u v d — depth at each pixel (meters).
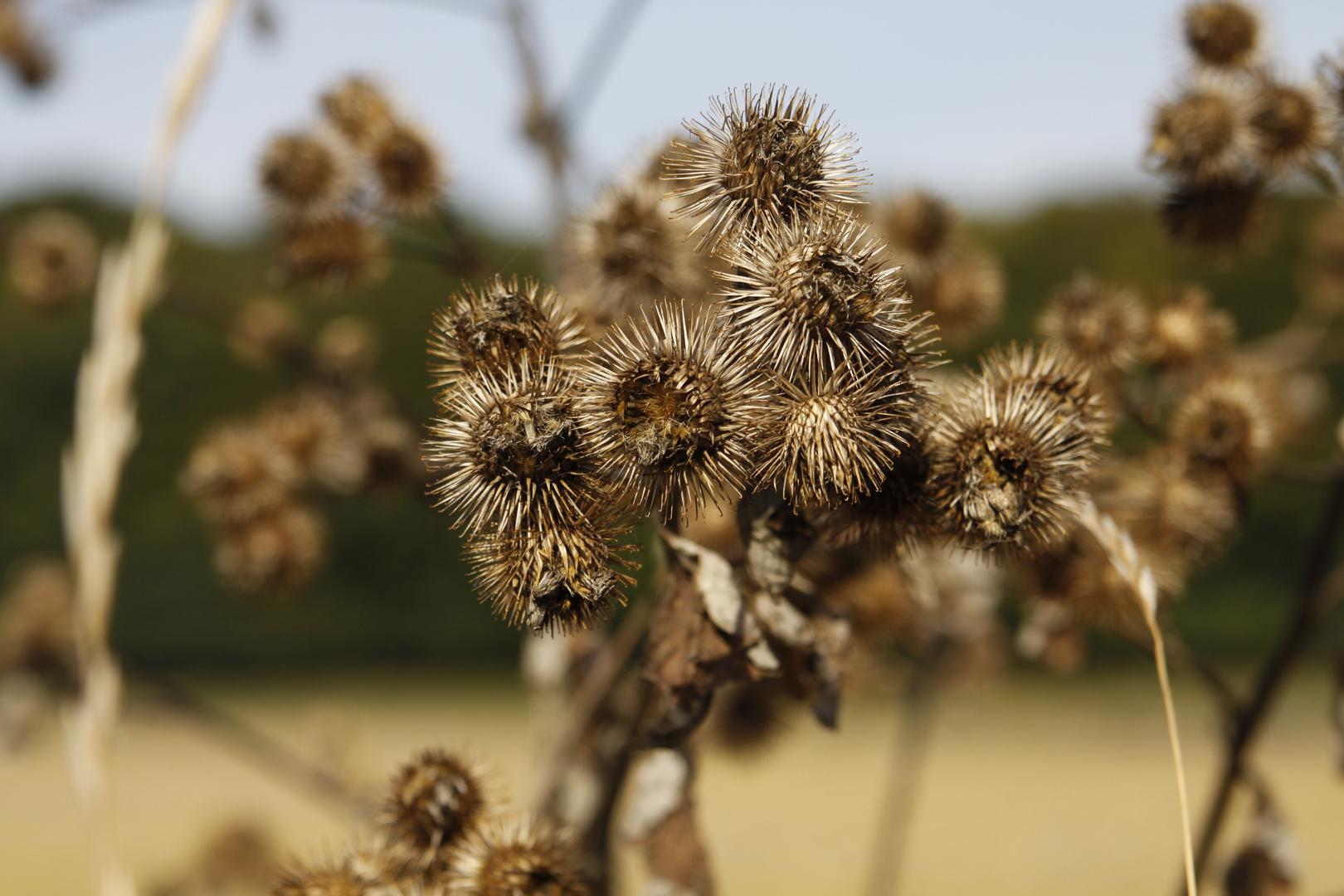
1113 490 0.54
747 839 2.12
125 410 0.40
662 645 0.42
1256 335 2.96
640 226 0.48
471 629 4.38
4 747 0.96
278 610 4.25
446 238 0.67
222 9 0.40
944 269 0.61
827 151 0.41
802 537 0.42
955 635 0.64
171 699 0.66
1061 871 1.85
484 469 0.40
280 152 0.64
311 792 0.73
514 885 0.43
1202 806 1.55
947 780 2.67
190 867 0.97
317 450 0.78
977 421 0.42
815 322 0.40
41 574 1.02
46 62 1.12
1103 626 0.54
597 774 0.51
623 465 0.40
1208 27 0.54
